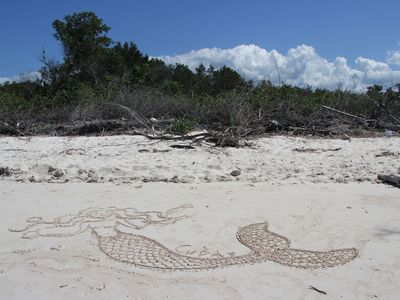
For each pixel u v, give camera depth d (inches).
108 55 928.9
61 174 243.6
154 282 123.7
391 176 220.8
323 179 226.8
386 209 177.5
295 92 472.1
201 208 182.2
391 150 310.3
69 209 184.5
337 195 196.2
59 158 287.1
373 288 118.9
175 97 516.1
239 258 137.3
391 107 464.1
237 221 166.9
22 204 192.5
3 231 161.2
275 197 194.7
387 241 147.3
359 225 161.2
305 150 315.3
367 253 139.0
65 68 837.2
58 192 210.8
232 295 116.5
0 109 480.4
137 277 126.6
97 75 861.2
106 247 146.5
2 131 451.8
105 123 446.6
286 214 173.3
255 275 126.6
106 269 131.4
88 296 116.7
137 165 257.9
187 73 892.6
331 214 172.6
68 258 138.6
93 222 169.0
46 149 333.1
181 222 167.2
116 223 167.6
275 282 122.7
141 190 211.5
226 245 146.6
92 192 209.5
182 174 241.4
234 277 125.8
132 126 444.8
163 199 195.8
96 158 284.5
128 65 995.3
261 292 117.7
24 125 457.7
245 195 198.8
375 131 423.5
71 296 116.7
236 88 474.9
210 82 682.2
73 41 881.5
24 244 149.5
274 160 277.7
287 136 387.5
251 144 337.1
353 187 209.8
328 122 426.0
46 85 804.0
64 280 124.9
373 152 303.4
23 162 275.4
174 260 136.8
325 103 466.6
